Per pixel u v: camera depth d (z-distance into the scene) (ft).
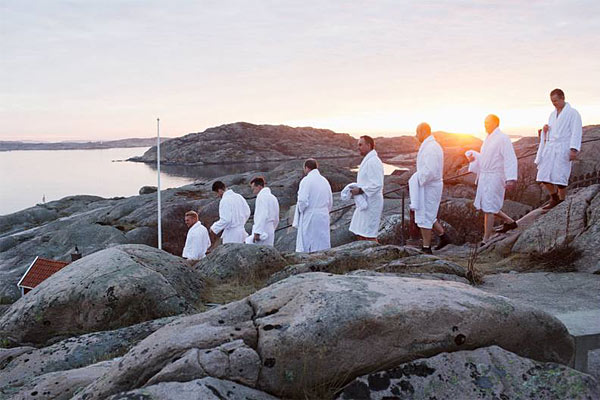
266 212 31.07
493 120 28.71
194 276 21.86
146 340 9.95
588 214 24.27
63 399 11.35
